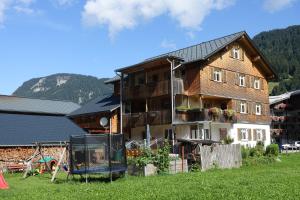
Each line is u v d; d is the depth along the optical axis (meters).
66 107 53.84
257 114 51.03
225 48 46.19
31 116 41.91
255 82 51.84
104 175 25.59
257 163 33.88
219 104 47.91
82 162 22.70
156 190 16.92
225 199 14.14
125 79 49.94
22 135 37.19
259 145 41.84
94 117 51.12
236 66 48.56
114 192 16.78
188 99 45.09
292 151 55.34
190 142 31.97
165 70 45.09
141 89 45.97
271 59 150.00
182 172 27.06
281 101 74.56
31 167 31.47
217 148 30.66
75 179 24.25
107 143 22.67
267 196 14.56
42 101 52.31
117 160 23.12
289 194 14.97
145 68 46.31
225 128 45.44
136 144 35.81
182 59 43.88
